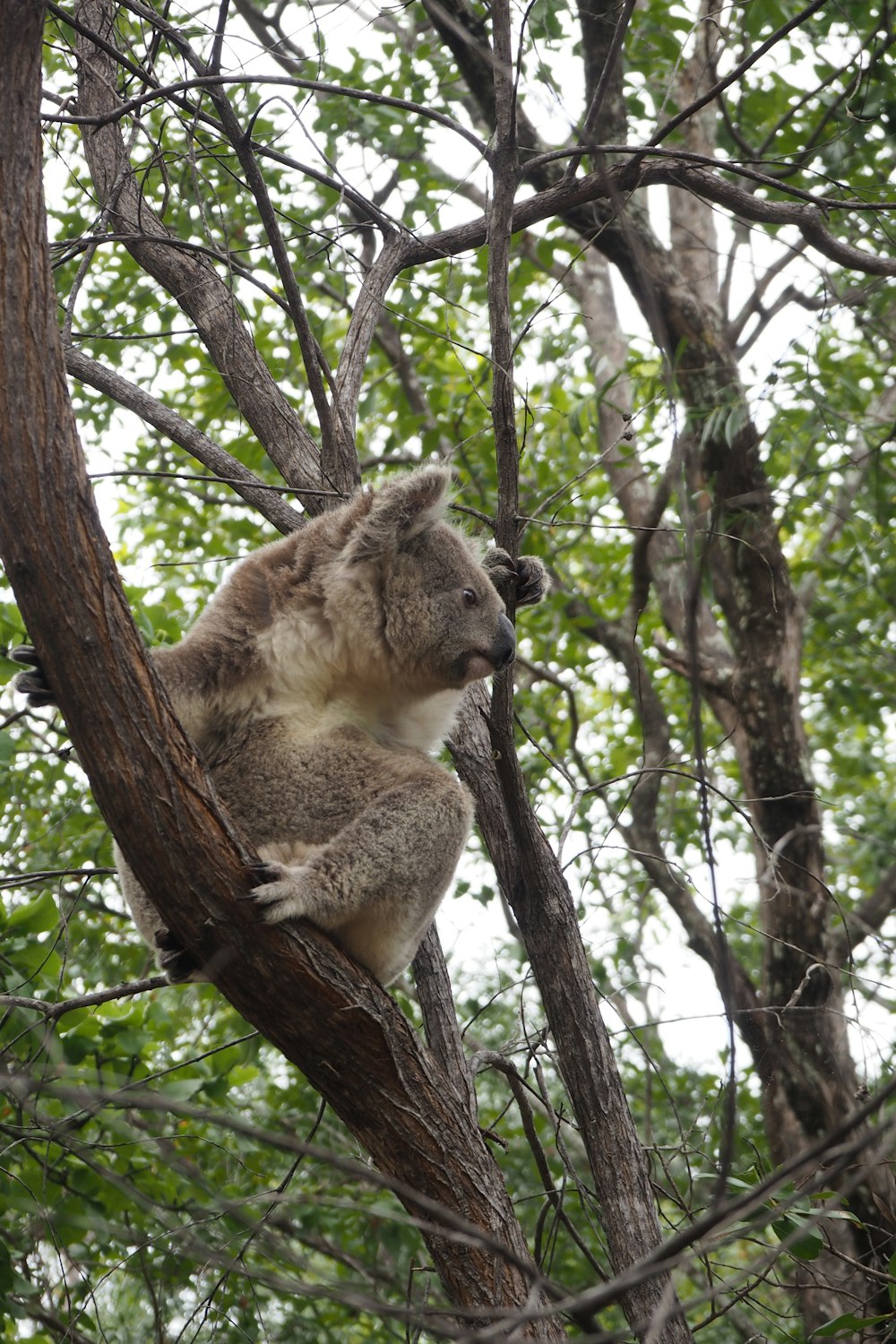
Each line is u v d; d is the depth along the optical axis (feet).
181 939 17.67
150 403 29.22
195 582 47.70
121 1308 27.99
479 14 36.14
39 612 16.16
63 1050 26.37
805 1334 29.55
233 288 28.55
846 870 52.03
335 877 18.92
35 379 15.93
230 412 46.34
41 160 16.08
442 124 24.54
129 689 16.43
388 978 20.99
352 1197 29.48
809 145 36.63
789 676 40.32
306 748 21.49
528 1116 23.50
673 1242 12.05
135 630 16.62
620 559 53.57
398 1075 18.56
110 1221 25.81
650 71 40.96
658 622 53.93
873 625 52.60
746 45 37.37
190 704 20.86
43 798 37.96
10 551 16.08
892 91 34.99
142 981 22.36
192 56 24.84
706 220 48.60
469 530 30.50
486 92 36.22
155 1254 24.95
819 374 39.24
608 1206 22.41
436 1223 19.06
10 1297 24.40
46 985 27.55
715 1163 23.54
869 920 40.19
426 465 25.22
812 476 39.19
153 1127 27.73
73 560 16.08
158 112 37.60
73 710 16.43
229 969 17.47
